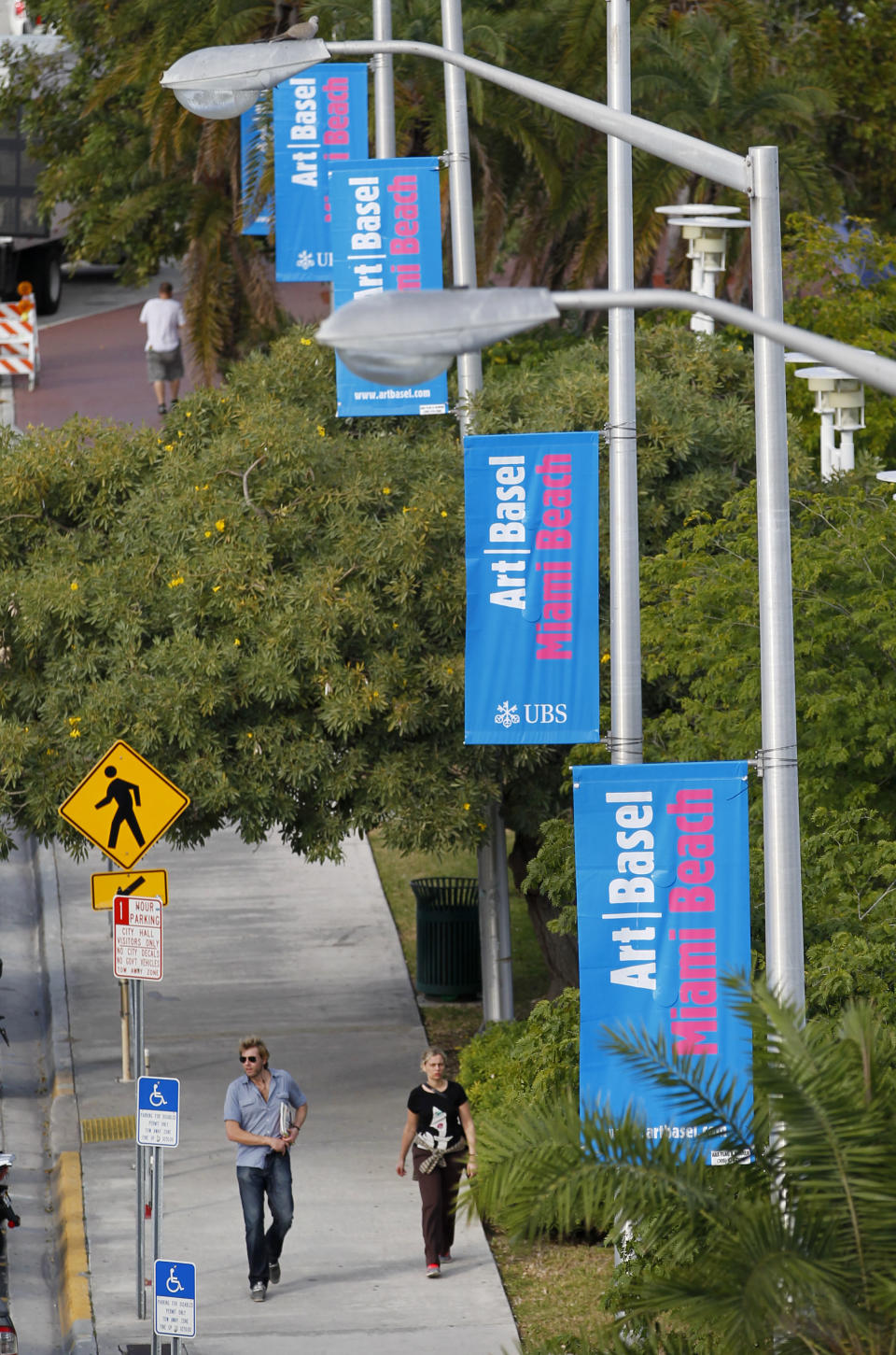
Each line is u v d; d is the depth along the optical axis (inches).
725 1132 1290.6
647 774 1622.8
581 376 2637.8
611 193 1861.5
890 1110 1256.2
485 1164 1266.0
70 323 6791.3
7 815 2566.4
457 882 3147.1
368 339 1123.3
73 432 2733.8
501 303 1136.2
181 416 2785.4
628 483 1851.6
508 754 2576.3
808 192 4303.6
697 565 2342.5
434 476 2539.4
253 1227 2066.9
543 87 1537.9
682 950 1628.9
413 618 2500.0
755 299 1492.4
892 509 2405.3
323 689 2469.2
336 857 2527.1
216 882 3676.2
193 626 2484.0
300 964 3284.9
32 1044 3031.5
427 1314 2039.9
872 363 1075.3
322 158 3267.7
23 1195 2450.8
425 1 4037.9
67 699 2517.2
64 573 2541.8
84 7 4958.2
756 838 2110.0
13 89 5201.8
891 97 5334.6
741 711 2217.0
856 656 2241.6
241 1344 1967.3
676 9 4635.8
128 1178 2448.3
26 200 6225.4
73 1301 2074.3
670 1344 1290.6
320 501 2541.8
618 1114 1604.3
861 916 1985.7
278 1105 2080.5
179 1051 2915.8
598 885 1632.6
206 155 4234.7
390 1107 2694.4
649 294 1143.0
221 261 4495.6
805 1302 1177.4
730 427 2691.9
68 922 3494.1
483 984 2960.1
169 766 2461.9
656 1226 1266.0
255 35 4266.7
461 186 2751.0
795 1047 1238.3
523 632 2012.8
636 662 1861.5
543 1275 2153.1
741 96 4293.8
